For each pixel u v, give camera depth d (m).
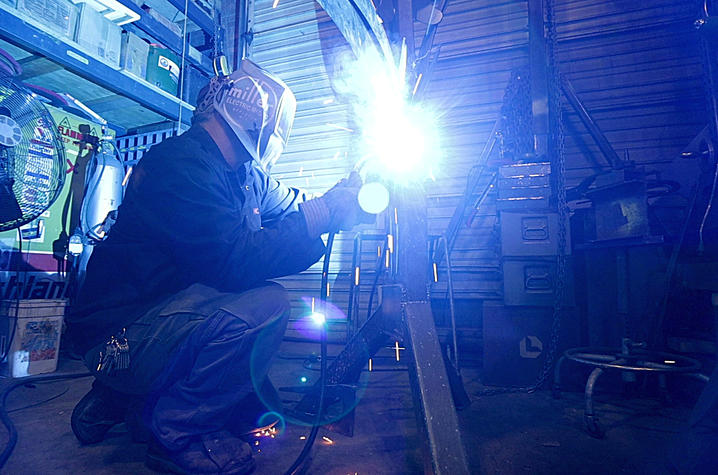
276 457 1.30
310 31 4.50
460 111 3.83
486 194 3.30
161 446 1.21
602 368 1.62
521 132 3.16
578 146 3.48
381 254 1.89
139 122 4.29
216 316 1.19
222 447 1.18
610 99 3.46
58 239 3.12
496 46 3.78
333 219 1.27
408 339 1.18
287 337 4.02
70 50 3.03
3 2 2.65
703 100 3.26
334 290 3.94
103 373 1.25
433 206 3.80
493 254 3.54
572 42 3.61
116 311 1.21
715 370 1.32
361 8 1.44
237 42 2.31
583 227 2.51
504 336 2.30
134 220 1.22
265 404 1.51
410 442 1.44
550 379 2.22
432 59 1.90
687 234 1.98
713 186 1.83
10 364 2.39
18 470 1.21
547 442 1.45
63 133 3.18
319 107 4.38
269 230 1.21
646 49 3.43
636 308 2.20
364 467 1.23
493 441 1.46
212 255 1.14
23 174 2.34
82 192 3.30
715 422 1.22
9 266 2.84
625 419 1.72
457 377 1.86
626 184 2.04
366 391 2.17
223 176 1.28
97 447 1.39
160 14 4.07
